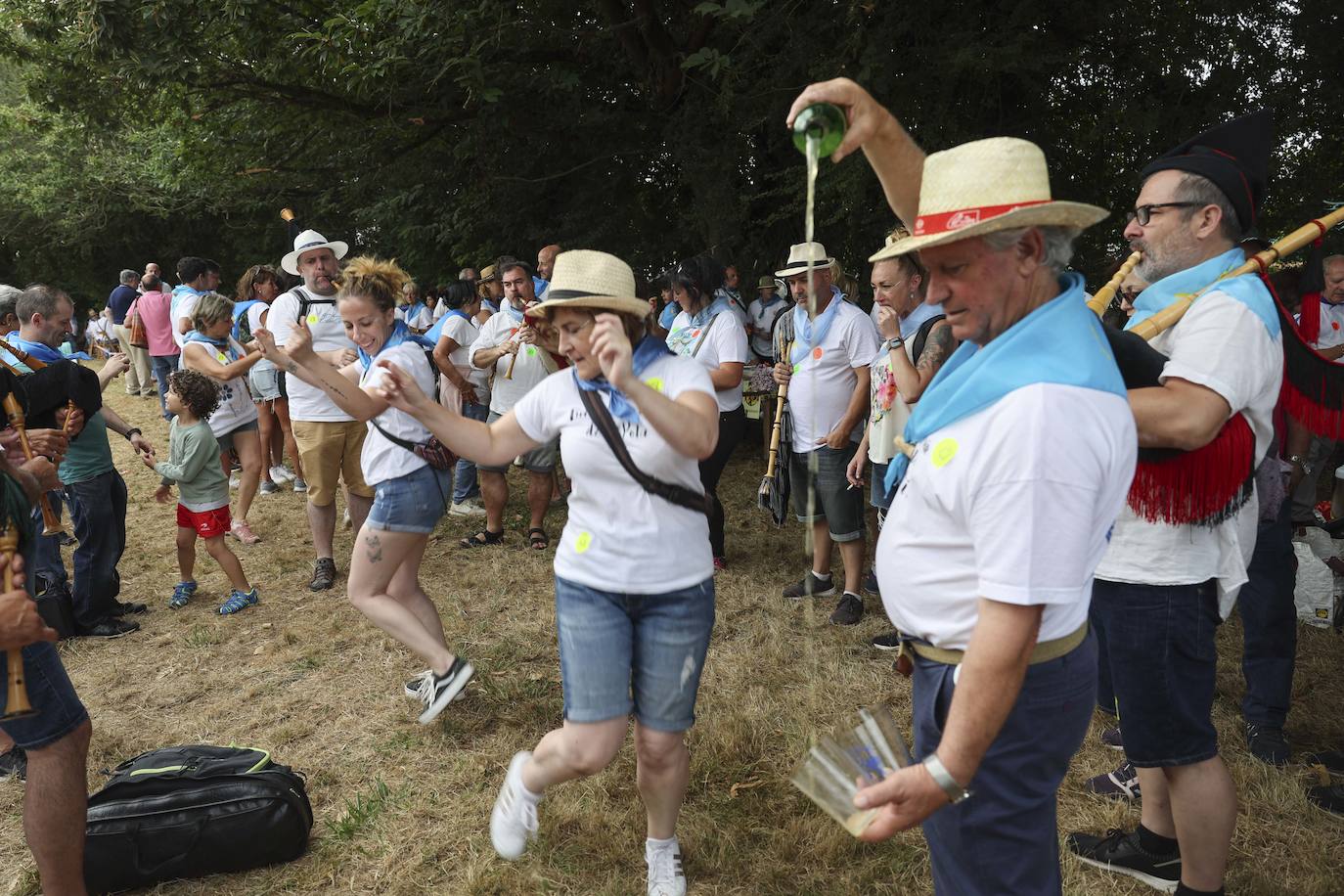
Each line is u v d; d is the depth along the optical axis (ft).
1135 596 7.00
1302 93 23.13
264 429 24.16
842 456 14.70
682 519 7.57
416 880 8.86
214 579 18.08
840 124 5.48
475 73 25.68
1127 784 9.84
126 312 42.27
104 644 15.06
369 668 13.74
